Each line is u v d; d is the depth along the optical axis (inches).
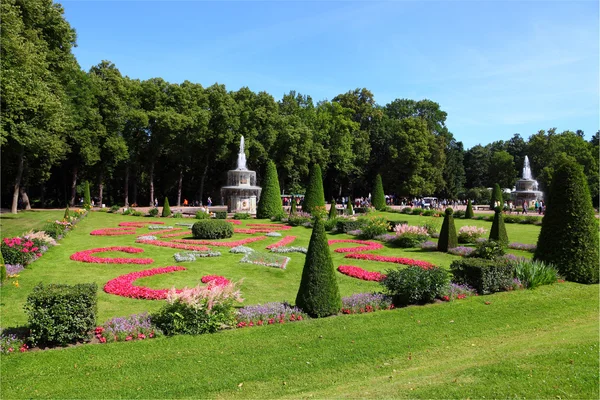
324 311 378.9
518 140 3085.6
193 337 329.1
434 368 279.0
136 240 815.7
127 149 1685.5
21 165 1323.8
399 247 791.7
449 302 428.1
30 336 303.6
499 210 786.2
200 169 2127.2
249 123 1886.1
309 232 1015.6
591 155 2342.5
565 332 347.6
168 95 1829.5
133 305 420.5
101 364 283.1
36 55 960.9
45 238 698.8
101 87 1633.9
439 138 2465.6
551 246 530.0
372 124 2610.7
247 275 554.9
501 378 252.7
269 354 301.7
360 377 269.7
